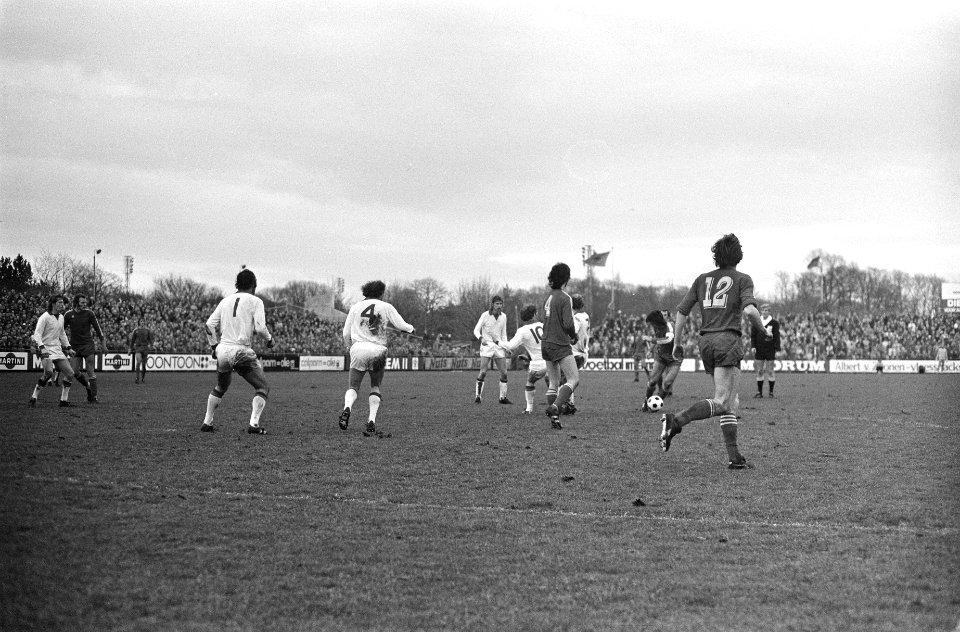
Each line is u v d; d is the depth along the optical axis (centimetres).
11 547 555
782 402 2169
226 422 1423
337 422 1459
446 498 760
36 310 4412
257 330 1252
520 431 1331
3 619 425
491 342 2044
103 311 5059
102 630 416
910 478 884
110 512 666
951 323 6700
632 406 1964
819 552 574
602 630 422
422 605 462
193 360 4616
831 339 6575
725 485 838
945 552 573
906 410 1856
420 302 8719
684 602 467
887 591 484
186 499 728
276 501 730
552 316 1385
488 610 454
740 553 571
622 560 555
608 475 894
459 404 1995
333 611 450
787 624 429
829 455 1064
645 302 9625
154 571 513
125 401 1959
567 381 1389
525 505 732
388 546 585
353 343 1284
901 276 10950
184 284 9231
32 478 802
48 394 2227
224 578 503
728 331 960
